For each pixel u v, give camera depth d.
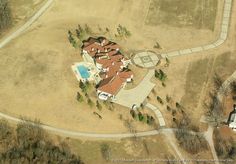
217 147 106.12
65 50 130.00
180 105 115.25
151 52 129.62
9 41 132.88
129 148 106.12
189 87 119.81
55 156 102.81
